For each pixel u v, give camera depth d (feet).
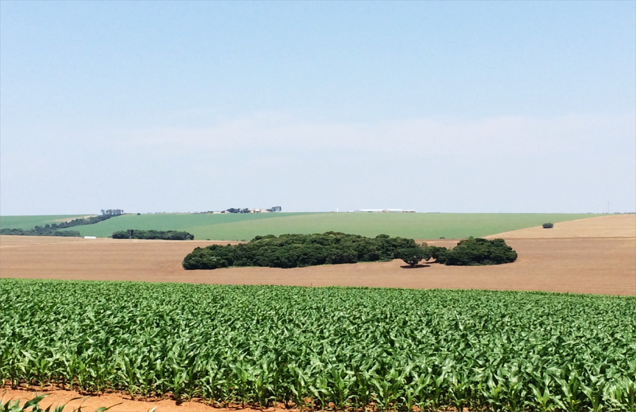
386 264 322.96
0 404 35.78
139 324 72.08
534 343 61.00
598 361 51.75
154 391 50.62
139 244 447.83
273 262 322.75
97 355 51.24
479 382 45.19
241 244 343.05
